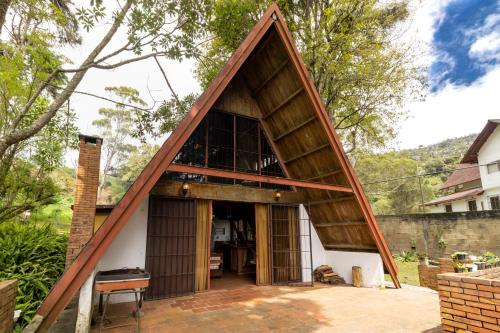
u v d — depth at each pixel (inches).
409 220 585.3
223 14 338.6
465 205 797.9
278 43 266.4
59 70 239.6
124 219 173.9
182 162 266.7
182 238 245.4
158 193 238.8
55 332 161.5
